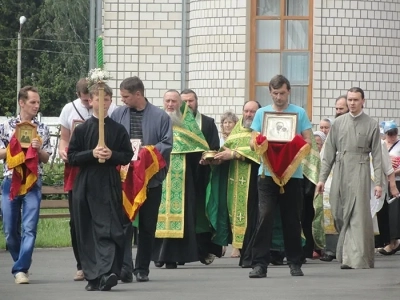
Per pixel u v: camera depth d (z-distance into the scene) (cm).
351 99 1697
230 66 2731
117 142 1362
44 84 7906
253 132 1498
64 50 7706
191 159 1761
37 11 8338
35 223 1470
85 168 1360
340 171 1705
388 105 2762
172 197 1734
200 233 1806
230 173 1784
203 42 2755
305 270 1662
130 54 2806
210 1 2742
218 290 1380
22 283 1465
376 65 2752
